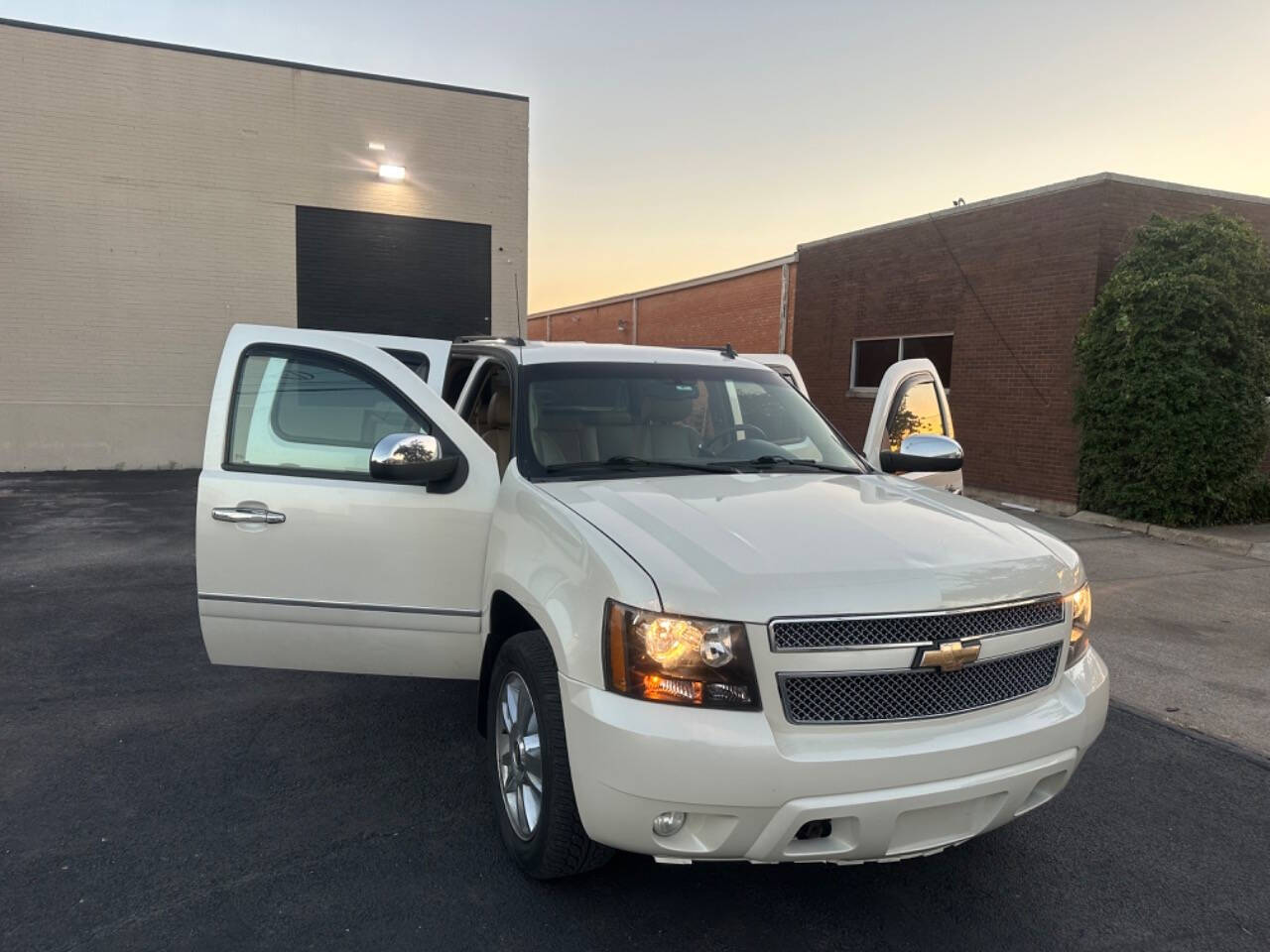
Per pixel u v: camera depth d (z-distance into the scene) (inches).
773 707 95.1
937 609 99.0
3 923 107.9
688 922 112.0
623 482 133.6
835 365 666.2
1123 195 462.0
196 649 216.2
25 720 171.5
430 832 132.3
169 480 548.7
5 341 576.1
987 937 110.7
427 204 675.4
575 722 100.1
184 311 615.8
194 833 130.5
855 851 96.5
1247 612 276.2
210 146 614.5
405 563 142.2
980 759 99.4
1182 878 125.3
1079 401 454.9
